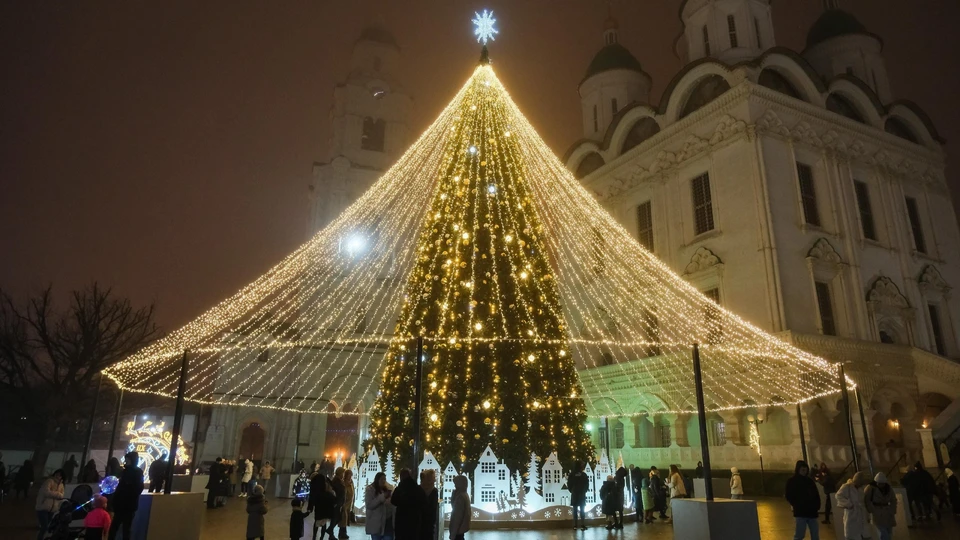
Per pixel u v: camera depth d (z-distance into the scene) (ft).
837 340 97.14
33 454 114.52
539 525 51.55
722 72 113.80
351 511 54.49
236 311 83.51
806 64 116.06
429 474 35.96
